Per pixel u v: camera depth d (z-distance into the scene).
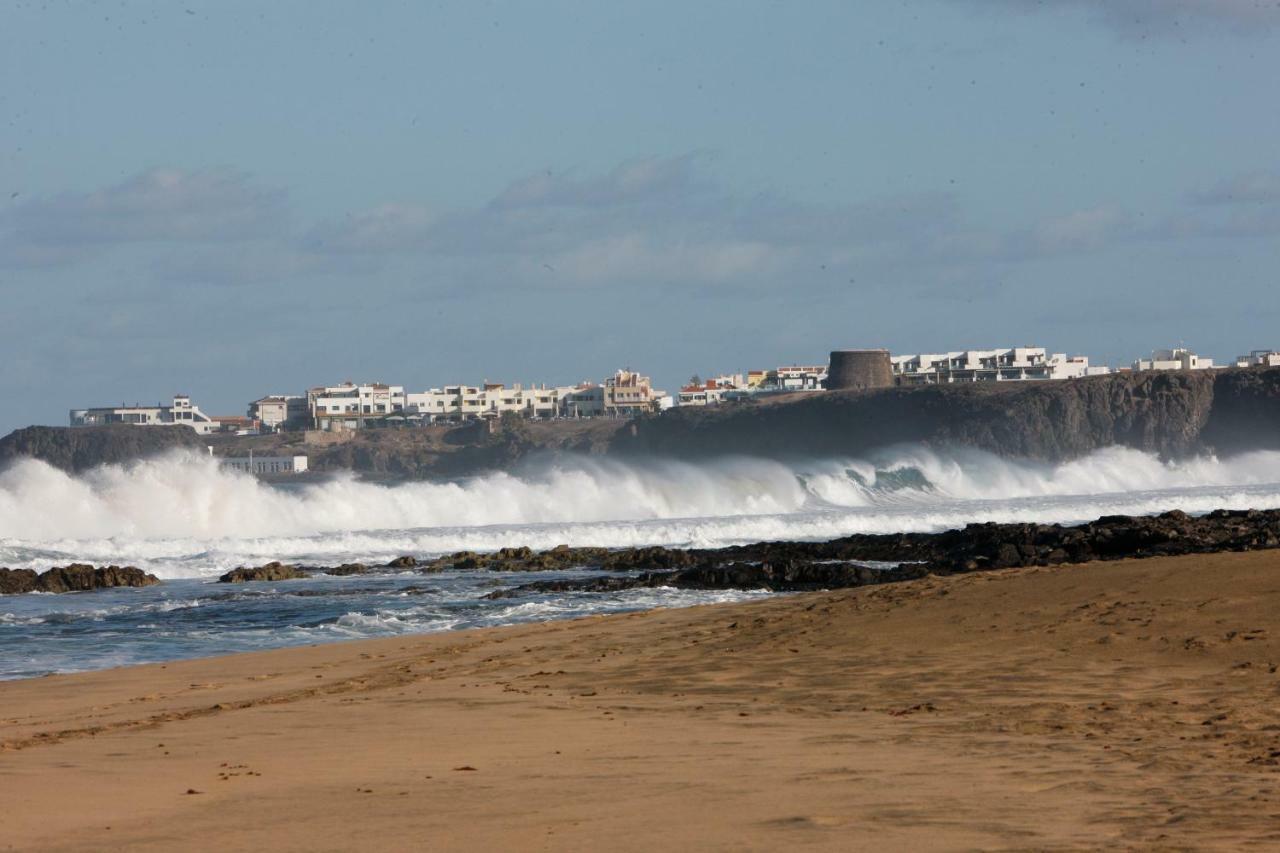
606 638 67.75
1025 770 33.19
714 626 67.56
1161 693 43.75
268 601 109.00
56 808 32.22
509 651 66.06
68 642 86.06
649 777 34.03
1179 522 128.12
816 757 36.31
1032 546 117.12
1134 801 28.97
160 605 108.19
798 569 111.50
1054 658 51.09
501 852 26.20
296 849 27.17
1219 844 24.73
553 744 40.19
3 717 53.00
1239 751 34.69
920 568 113.75
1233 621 52.88
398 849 26.83
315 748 40.84
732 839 26.52
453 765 36.94
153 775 36.75
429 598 108.31
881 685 48.94
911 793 30.67
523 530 175.38
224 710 51.12
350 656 68.38
